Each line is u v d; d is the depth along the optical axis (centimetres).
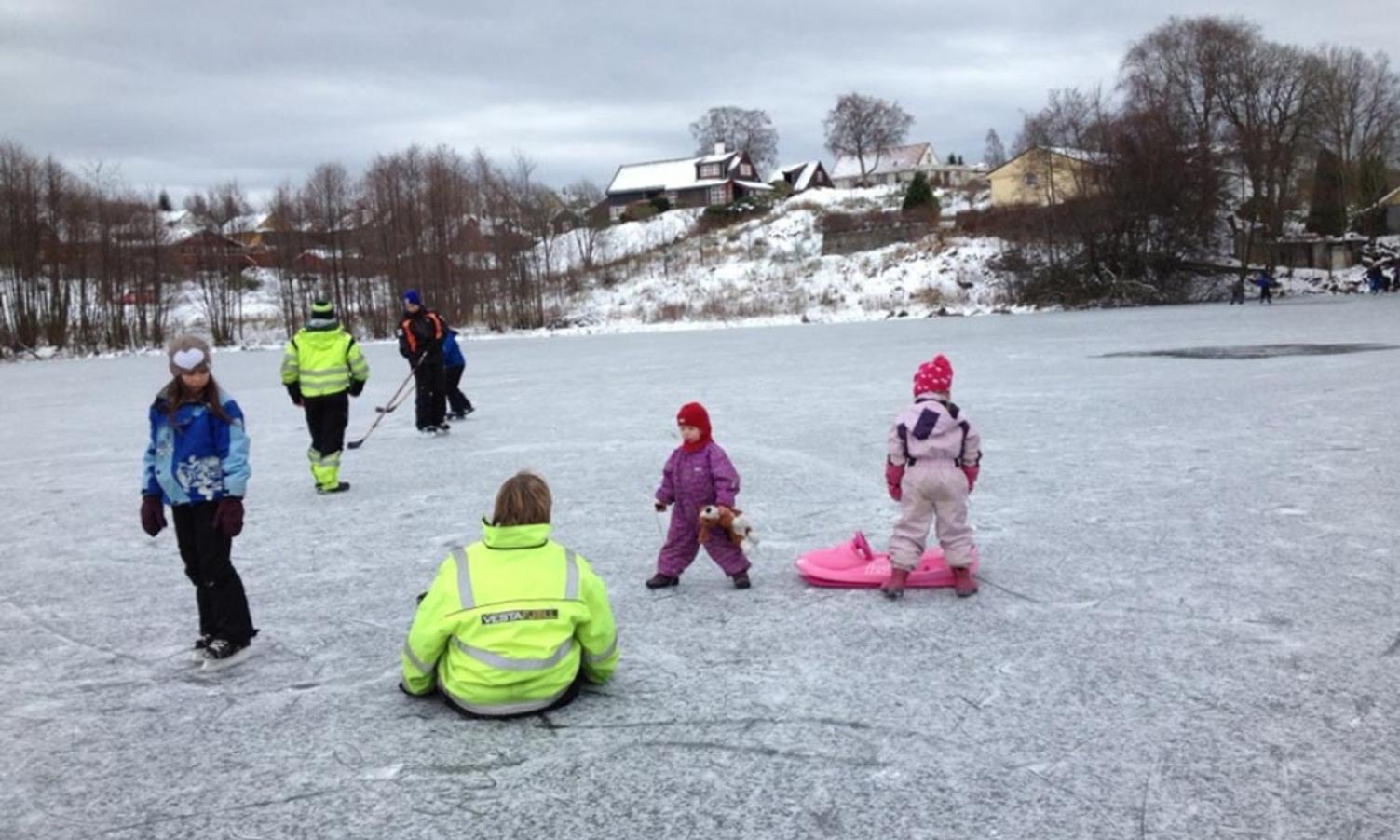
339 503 956
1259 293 4912
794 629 546
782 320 5106
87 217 5212
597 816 356
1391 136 7194
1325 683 452
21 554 805
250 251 6850
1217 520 753
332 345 1008
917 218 6356
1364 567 622
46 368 3925
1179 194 4884
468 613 438
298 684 495
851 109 10912
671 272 6338
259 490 1045
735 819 352
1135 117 5000
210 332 5628
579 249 6894
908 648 511
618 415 1538
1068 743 401
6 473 1251
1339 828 336
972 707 438
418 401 1417
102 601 662
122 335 5234
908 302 5256
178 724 452
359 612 607
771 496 892
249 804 376
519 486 451
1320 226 6662
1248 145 5616
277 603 631
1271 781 367
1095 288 4975
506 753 407
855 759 393
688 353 2998
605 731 425
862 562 639
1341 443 1040
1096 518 773
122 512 973
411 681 457
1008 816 348
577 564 456
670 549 633
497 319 5519
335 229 5722
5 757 425
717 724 429
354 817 362
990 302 5144
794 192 9138
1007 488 890
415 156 5706
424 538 798
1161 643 507
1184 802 354
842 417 1390
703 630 550
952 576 612
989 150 11350
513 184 5791
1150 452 1038
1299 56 6288
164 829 361
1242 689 448
